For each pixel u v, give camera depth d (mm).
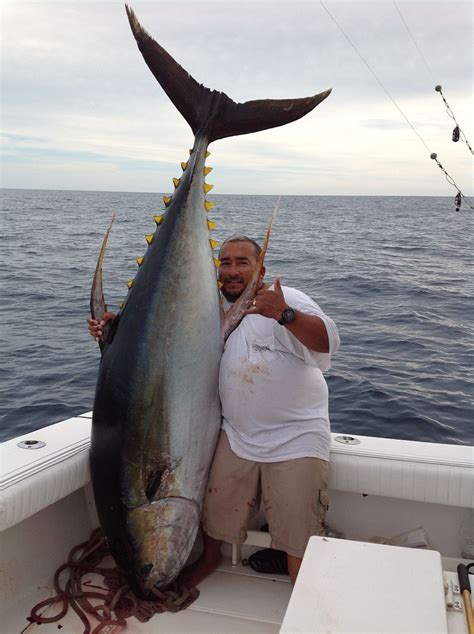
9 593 2629
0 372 7422
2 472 2537
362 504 2943
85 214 57750
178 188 2660
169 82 2803
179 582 2801
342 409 6117
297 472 2654
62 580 2830
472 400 6395
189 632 2512
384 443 2951
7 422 5863
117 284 14641
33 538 2754
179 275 2580
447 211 81688
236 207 83312
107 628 2529
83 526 3029
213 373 2721
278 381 2682
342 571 1812
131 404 2549
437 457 2771
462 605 1711
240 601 2711
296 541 2652
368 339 9242
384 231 39906
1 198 124375
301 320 2506
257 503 2814
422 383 6961
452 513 2834
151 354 2549
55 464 2678
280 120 2746
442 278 16516
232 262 2967
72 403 6340
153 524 2590
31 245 25719
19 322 10383
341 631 1589
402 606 1669
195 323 2615
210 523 2820
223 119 2752
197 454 2688
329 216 61438
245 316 2777
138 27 2773
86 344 8812
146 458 2561
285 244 27781
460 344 8938
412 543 2803
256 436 2736
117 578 2791
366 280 15797
